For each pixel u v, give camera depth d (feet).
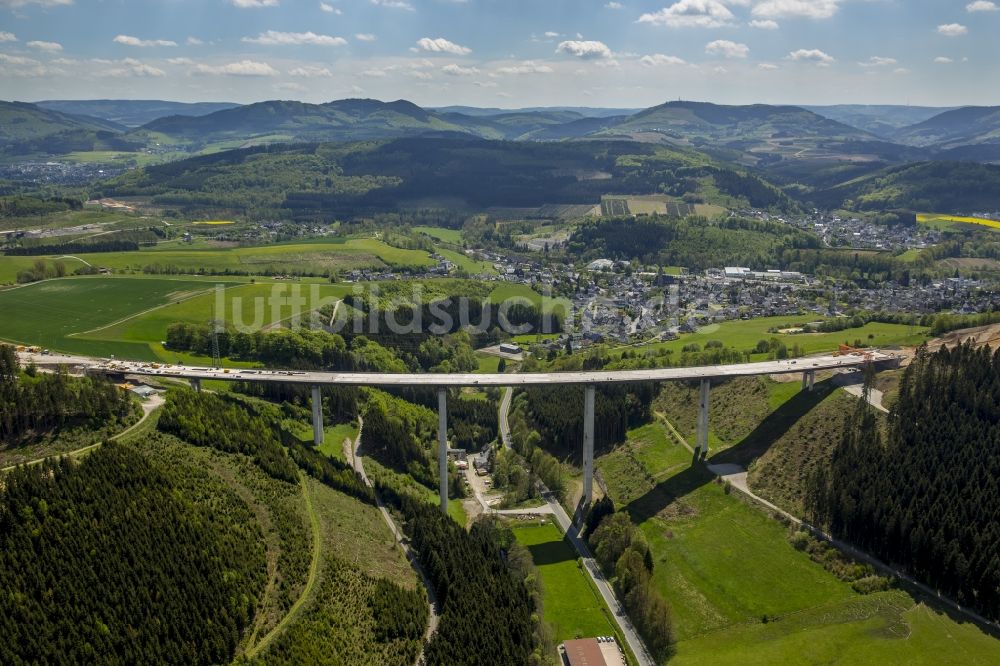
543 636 604.08
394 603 588.91
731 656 583.58
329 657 516.73
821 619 609.42
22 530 509.35
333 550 627.87
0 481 562.25
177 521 564.30
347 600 577.84
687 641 616.80
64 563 501.15
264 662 495.41
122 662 466.70
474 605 600.39
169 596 510.58
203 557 545.85
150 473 598.34
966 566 590.55
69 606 480.64
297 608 550.77
